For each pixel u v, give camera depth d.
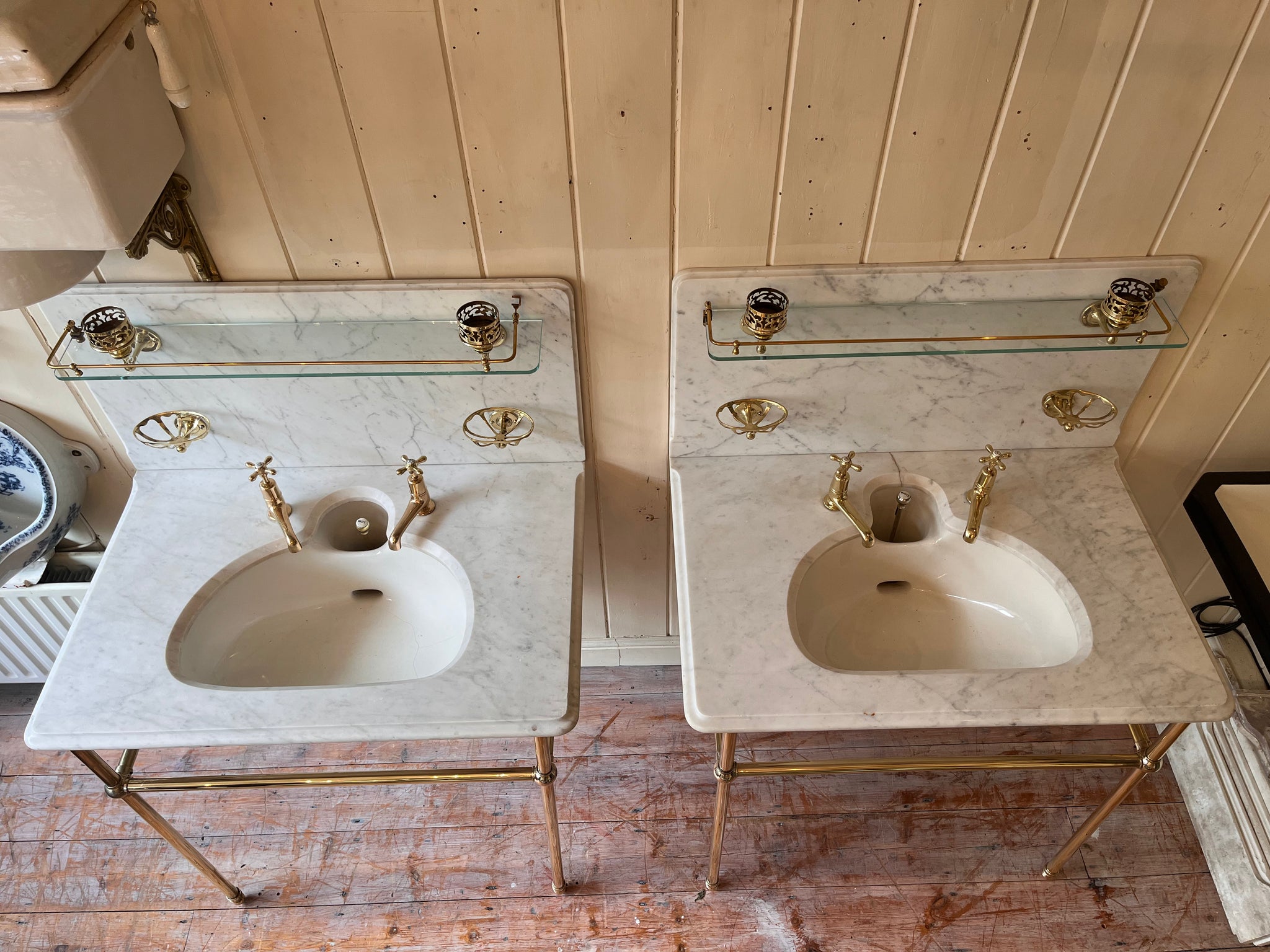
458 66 1.07
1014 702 1.17
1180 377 1.45
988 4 1.03
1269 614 1.33
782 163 1.17
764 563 1.34
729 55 1.07
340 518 1.51
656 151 1.16
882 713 1.16
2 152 0.89
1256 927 1.59
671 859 1.76
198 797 1.86
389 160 1.16
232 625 1.42
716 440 1.48
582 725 1.98
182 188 1.18
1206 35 1.05
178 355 1.27
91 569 1.80
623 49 1.06
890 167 1.18
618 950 1.65
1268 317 1.36
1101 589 1.31
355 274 1.30
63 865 1.77
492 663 1.23
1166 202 1.22
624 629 1.96
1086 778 1.85
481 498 1.46
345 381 1.39
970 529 1.37
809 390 1.41
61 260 1.09
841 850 1.76
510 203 1.21
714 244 1.26
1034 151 1.17
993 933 1.65
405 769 1.91
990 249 1.28
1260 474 1.52
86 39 0.89
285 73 1.07
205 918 1.70
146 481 1.50
